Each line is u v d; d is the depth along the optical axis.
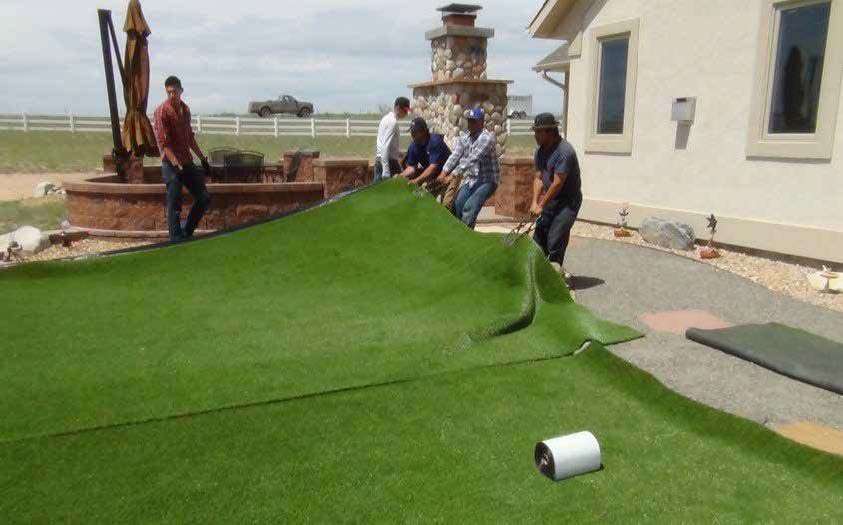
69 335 4.57
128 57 10.70
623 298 6.39
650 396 3.77
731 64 8.26
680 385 4.27
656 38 9.24
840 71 7.09
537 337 4.62
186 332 4.67
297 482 2.88
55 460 2.97
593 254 8.26
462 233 6.30
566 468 2.95
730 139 8.39
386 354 4.27
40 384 3.74
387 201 7.18
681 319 5.71
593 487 2.91
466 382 3.93
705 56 8.58
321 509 2.69
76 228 9.56
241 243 6.71
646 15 9.36
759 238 8.09
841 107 7.14
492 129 14.18
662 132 9.33
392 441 3.25
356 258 6.33
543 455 3.00
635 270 7.46
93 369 3.97
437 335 4.60
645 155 9.64
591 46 10.35
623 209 9.66
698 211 8.91
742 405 3.99
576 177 6.43
